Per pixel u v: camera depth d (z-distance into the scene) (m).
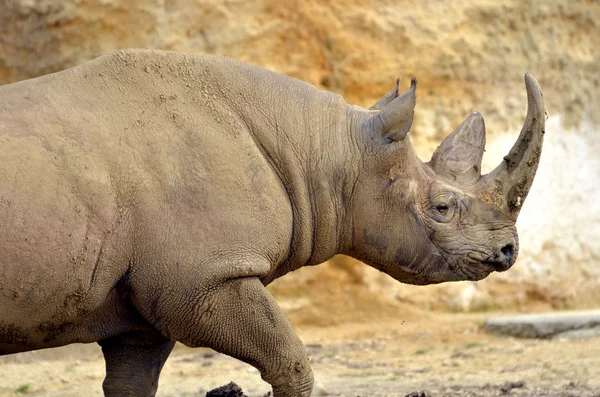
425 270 14.77
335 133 14.41
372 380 20.94
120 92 13.21
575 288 33.25
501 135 33.41
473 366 22.58
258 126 13.90
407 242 14.59
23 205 11.92
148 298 12.93
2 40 29.61
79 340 13.40
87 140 12.58
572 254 33.53
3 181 11.86
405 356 24.67
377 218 14.51
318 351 25.78
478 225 14.66
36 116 12.55
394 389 19.30
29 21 29.56
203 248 12.84
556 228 33.59
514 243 14.80
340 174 14.34
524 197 14.74
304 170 14.12
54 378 21.92
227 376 22.11
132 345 14.63
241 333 13.18
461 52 32.94
